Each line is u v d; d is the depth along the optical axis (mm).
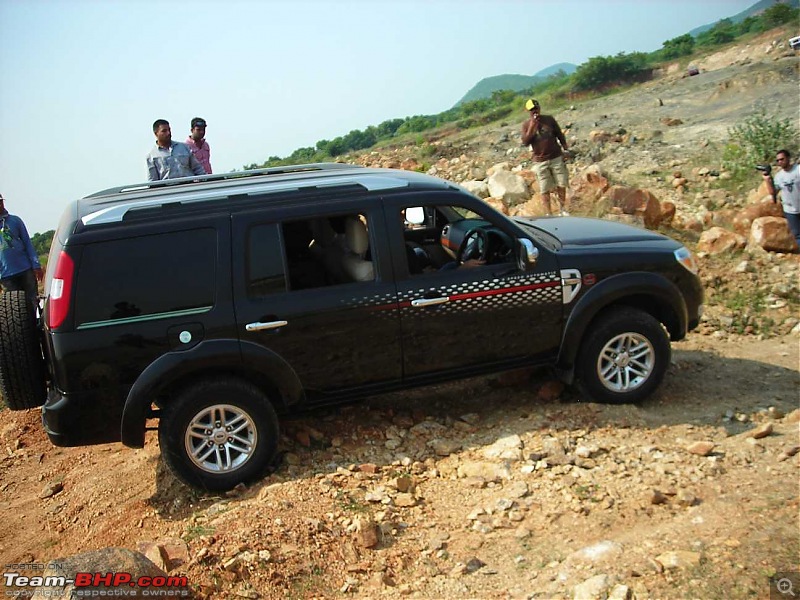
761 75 22125
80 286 4832
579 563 4000
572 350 5777
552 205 11680
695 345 7555
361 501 4855
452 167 17906
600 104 27422
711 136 15781
